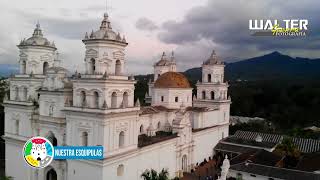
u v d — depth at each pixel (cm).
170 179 6262
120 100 5019
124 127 5094
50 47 6312
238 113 16100
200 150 7681
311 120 14000
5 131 6488
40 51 6181
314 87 18225
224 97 8756
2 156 8188
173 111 7538
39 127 5872
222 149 8269
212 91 8544
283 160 7156
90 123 4850
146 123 6850
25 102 5997
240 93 17925
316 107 15450
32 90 6044
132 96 5291
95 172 4806
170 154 6425
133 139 5322
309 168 6344
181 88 7781
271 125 12812
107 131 4731
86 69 4975
